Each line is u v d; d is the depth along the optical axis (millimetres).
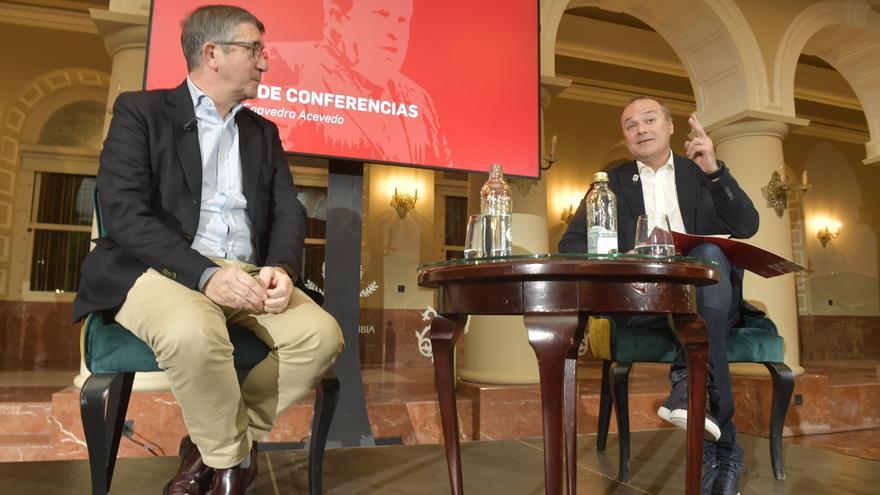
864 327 9797
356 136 2684
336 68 2680
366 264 7566
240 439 1332
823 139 9977
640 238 1503
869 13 5273
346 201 2689
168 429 2668
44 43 6891
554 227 8133
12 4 6688
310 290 1728
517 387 3271
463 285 1263
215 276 1318
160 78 2438
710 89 5008
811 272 9695
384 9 2797
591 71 8188
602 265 1107
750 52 4680
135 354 1399
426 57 2854
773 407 2027
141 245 1357
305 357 1439
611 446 2461
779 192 4547
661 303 1177
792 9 4973
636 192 2152
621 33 7570
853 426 4141
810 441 3715
